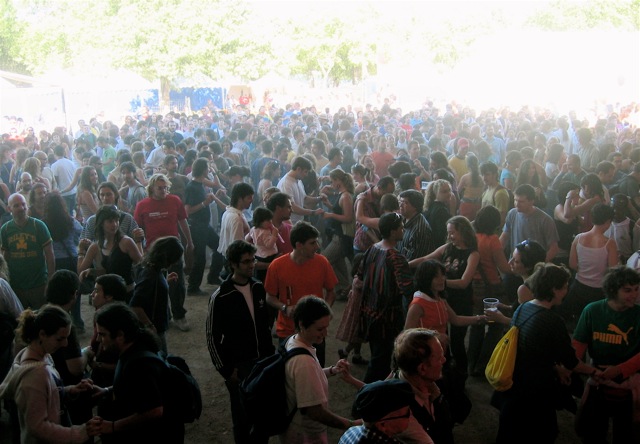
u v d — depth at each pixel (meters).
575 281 6.59
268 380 3.88
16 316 5.42
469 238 5.96
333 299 5.61
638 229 7.04
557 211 7.96
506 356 4.40
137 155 11.98
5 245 6.68
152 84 36.59
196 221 9.30
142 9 36.09
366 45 47.69
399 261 5.36
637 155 9.82
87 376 5.03
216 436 5.64
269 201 6.98
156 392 3.79
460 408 4.50
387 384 3.31
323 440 4.03
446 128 18.23
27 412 3.73
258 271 6.59
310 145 14.20
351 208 8.61
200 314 8.73
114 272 6.33
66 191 12.01
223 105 39.69
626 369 4.49
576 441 5.41
